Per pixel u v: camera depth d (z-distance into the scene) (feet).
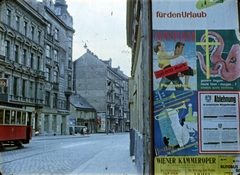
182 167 13.71
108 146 59.98
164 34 14.23
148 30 14.40
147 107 14.28
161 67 14.10
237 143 13.76
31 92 111.45
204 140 13.82
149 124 14.15
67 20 149.28
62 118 144.05
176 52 14.15
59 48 138.51
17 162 32.73
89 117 195.11
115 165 28.84
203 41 14.19
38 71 115.03
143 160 14.20
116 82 240.12
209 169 13.69
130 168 26.58
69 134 149.69
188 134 13.83
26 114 59.00
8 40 94.94
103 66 208.23
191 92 13.98
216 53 14.11
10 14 95.71
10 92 95.66
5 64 91.97
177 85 14.01
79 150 49.93
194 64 14.08
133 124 38.27
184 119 13.88
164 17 14.32
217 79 14.01
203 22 14.28
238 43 14.15
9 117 51.16
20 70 101.40
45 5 124.67
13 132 52.70
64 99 144.36
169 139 13.83
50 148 55.16
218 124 13.84
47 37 124.47
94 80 208.23
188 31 14.23
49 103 125.59
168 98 13.97
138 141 21.65
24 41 104.68
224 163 13.69
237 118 13.84
